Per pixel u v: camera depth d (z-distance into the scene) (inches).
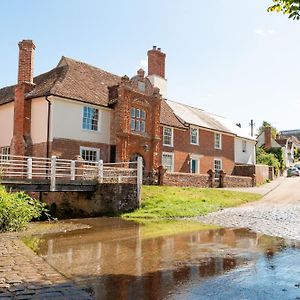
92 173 911.7
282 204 920.3
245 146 1814.7
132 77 1141.7
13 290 257.4
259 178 1551.4
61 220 729.0
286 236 499.8
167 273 309.0
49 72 1165.1
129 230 569.9
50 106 977.5
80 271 316.8
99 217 770.2
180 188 1031.0
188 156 1406.3
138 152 1130.0
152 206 829.2
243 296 247.0
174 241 466.0
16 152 1012.5
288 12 253.6
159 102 1210.6
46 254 390.9
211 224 630.5
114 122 1098.1
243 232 537.3
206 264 339.9
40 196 933.2
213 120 1706.4
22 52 1047.0
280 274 301.1
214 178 1259.8
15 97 1046.4
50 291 256.8
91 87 1124.5
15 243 452.4
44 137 981.2
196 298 243.9
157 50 1411.2
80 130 1033.5
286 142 2891.2
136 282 283.3
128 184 812.0
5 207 567.8
